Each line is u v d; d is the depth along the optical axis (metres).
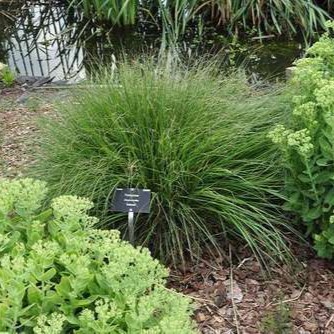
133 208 2.21
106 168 2.39
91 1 6.26
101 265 1.61
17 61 5.70
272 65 5.20
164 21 5.79
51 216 2.14
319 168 2.21
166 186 2.39
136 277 1.50
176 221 2.43
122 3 6.00
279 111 2.65
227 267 2.36
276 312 2.03
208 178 2.44
